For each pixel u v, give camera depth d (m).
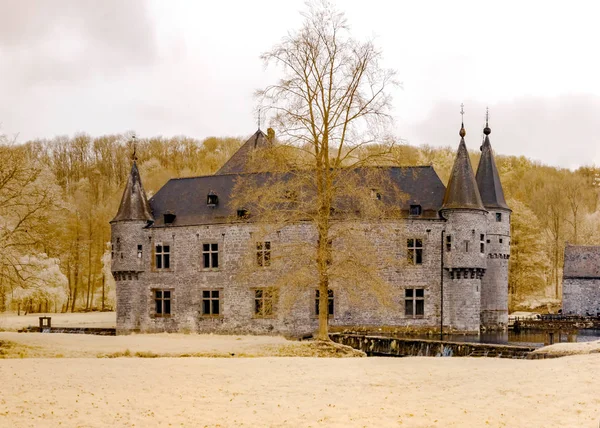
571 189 122.56
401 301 50.03
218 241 53.47
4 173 38.09
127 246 55.75
